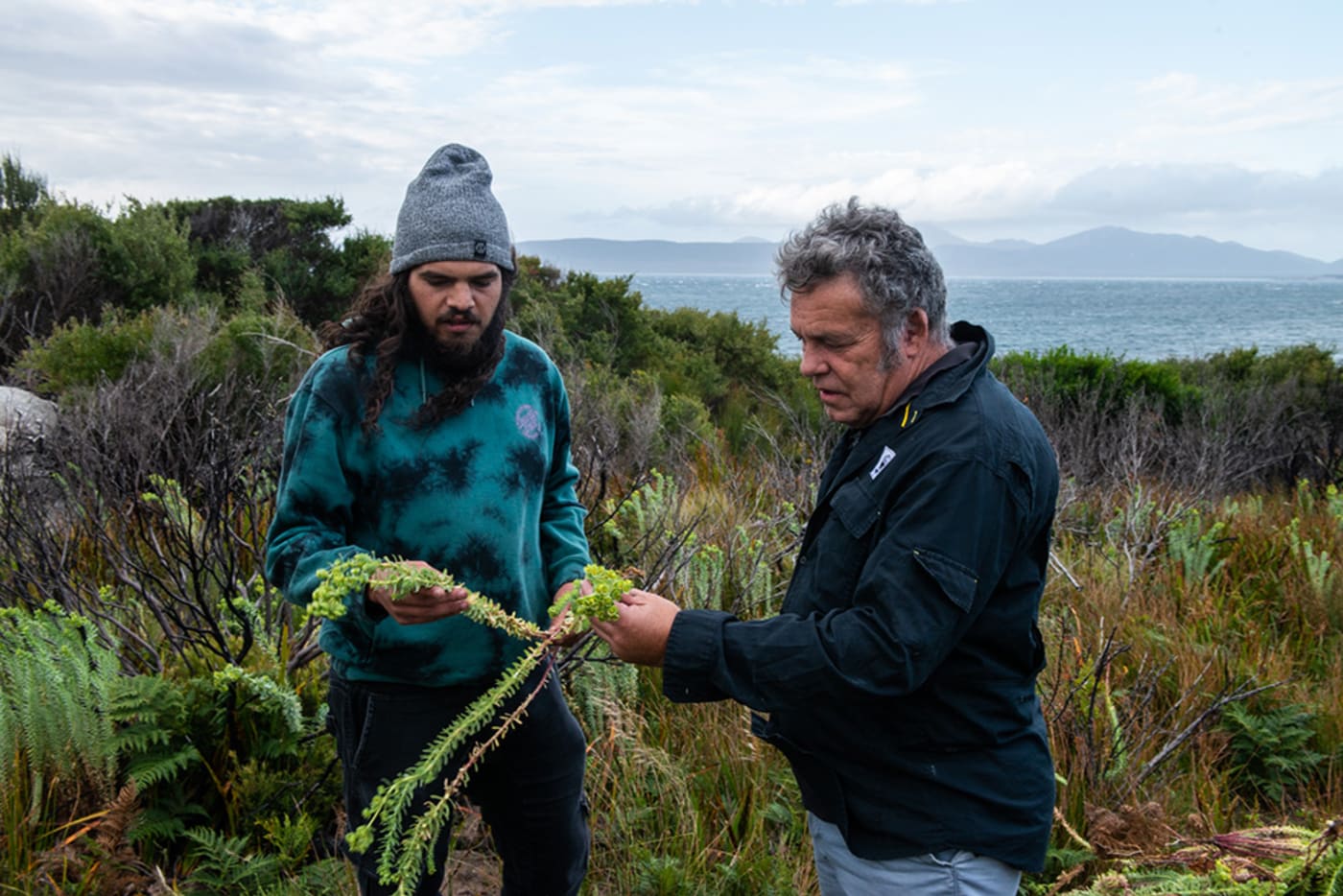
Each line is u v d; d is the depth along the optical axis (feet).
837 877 6.77
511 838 7.84
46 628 10.16
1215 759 12.33
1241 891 6.54
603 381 30.96
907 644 5.50
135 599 12.28
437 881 7.72
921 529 5.61
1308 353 45.68
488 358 7.09
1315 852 6.13
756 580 14.67
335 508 6.99
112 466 15.17
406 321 6.85
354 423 6.93
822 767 6.44
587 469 17.52
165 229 39.60
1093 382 36.37
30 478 15.07
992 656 6.12
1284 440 31.24
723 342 45.52
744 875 9.57
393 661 6.94
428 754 5.52
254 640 11.33
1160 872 7.86
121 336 26.94
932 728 6.10
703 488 20.84
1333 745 12.84
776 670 5.68
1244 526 21.18
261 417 17.84
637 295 42.01
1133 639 15.14
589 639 11.01
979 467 5.63
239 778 10.07
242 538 13.12
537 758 7.47
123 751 9.96
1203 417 30.99
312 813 10.26
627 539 15.76
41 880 8.66
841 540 6.15
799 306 6.08
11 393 23.52
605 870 9.66
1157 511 20.42
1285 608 17.40
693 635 5.84
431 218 6.61
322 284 43.06
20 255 36.32
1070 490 23.27
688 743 11.71
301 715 10.64
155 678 10.19
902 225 5.98
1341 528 21.49
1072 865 9.48
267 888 9.08
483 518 7.07
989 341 6.19
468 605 6.05
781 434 32.78
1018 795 6.19
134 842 9.55
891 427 6.05
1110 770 11.20
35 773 9.37
